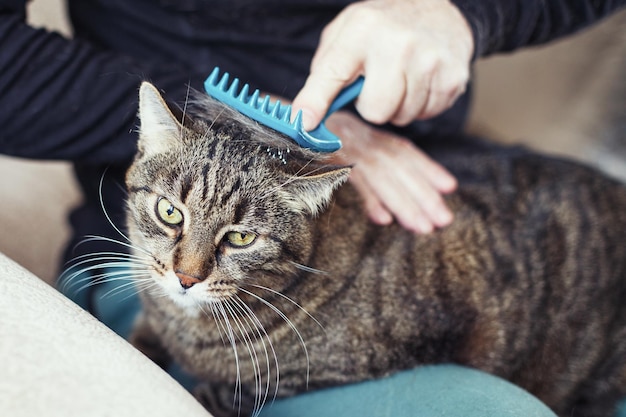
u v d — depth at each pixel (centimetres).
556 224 133
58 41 108
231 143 94
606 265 135
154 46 127
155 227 99
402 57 98
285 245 100
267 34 125
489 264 124
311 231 103
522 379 132
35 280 77
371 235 117
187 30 121
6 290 69
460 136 154
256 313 108
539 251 130
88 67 107
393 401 102
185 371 123
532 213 132
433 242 121
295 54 128
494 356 124
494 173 137
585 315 133
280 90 128
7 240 132
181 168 95
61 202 146
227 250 98
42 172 146
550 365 133
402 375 109
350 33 98
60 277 120
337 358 111
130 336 128
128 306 135
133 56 128
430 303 116
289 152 93
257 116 86
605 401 139
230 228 96
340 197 114
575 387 138
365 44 98
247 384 115
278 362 112
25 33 105
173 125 95
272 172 94
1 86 102
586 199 139
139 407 60
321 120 94
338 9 126
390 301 114
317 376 112
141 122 99
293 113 91
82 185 136
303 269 105
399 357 112
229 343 112
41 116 104
